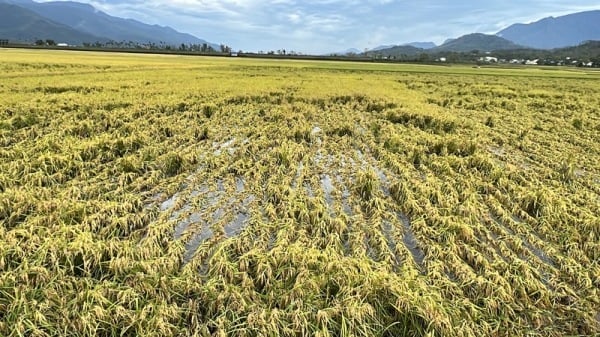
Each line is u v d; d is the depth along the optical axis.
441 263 6.77
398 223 8.36
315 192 9.84
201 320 5.52
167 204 9.62
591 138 17.02
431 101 27.05
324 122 18.61
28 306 5.26
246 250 7.08
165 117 17.75
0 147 12.43
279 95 25.28
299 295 5.71
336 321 5.35
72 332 5.03
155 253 6.89
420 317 5.39
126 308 5.46
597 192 11.00
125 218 7.97
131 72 40.06
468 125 18.30
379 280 5.88
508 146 15.49
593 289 6.50
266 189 10.31
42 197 8.76
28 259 6.17
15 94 20.77
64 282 5.75
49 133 14.12
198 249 7.03
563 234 8.25
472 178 11.05
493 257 7.27
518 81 47.06
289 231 7.57
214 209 9.05
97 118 16.77
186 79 33.88
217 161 12.07
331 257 6.56
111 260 6.23
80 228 7.39
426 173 11.70
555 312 6.08
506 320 5.70
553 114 23.45
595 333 5.62
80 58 59.97
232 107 21.25
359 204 9.48
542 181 11.58
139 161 11.53
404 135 15.74
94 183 10.17
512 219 8.87
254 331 5.15
